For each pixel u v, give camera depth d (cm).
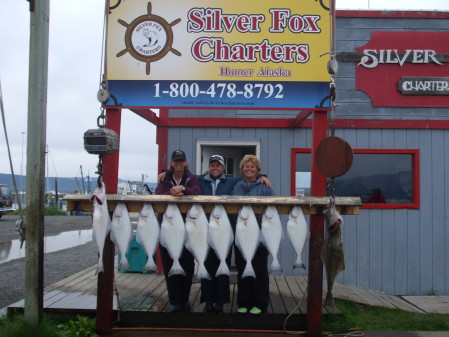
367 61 780
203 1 502
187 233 445
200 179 523
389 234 772
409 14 783
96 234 430
